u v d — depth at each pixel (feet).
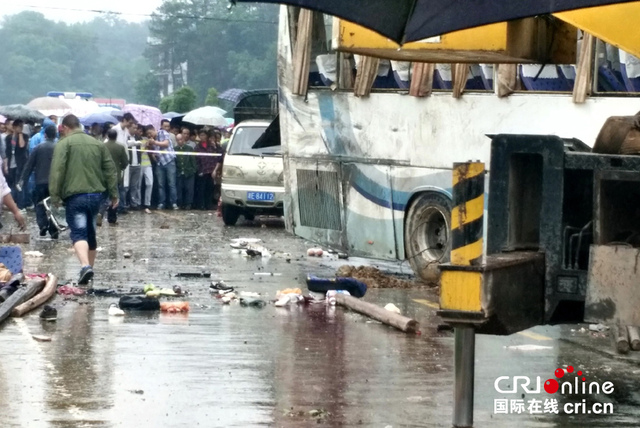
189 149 137.90
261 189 114.93
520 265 37.27
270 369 44.09
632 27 44.37
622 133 41.11
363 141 74.23
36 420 35.91
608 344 50.62
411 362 45.85
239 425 35.96
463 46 55.21
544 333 53.42
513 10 42.57
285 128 80.64
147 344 48.39
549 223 38.68
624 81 59.88
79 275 68.18
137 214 129.29
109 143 114.01
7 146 130.11
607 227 38.22
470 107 66.69
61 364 44.11
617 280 37.27
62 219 94.43
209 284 68.39
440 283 35.55
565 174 39.01
